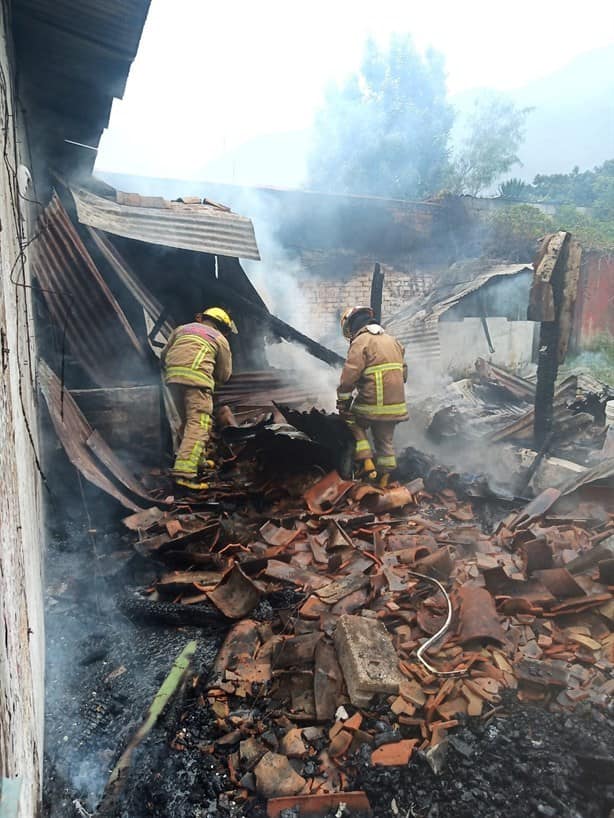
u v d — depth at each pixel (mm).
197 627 3201
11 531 1385
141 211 6320
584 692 2414
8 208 2402
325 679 2529
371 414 4758
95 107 6230
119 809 2057
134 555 3740
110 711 2584
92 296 5285
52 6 4387
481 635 2682
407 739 2279
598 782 2068
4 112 2641
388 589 3156
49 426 4332
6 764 961
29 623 1769
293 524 4145
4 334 1586
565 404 6219
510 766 2139
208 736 2395
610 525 3705
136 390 5164
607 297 14023
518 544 3562
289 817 1995
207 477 5023
